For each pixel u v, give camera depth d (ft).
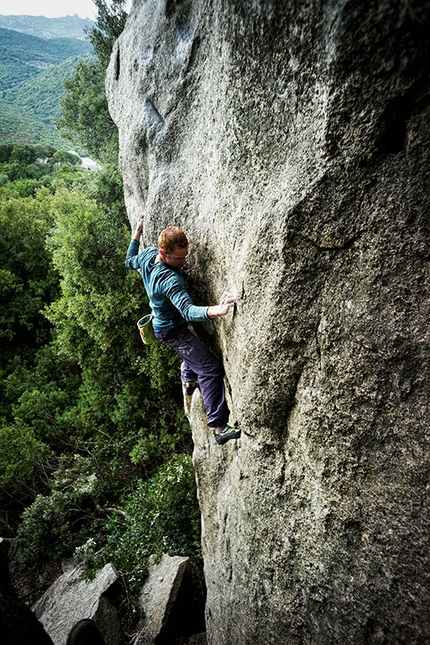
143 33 13.56
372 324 6.77
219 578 12.41
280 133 7.32
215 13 8.34
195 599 20.07
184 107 11.34
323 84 6.01
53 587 21.77
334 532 7.76
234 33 7.27
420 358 6.35
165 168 12.45
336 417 7.55
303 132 6.75
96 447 33.06
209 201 10.41
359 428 7.23
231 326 10.24
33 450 30.96
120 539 23.39
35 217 63.00
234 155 8.65
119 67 16.78
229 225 9.42
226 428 10.64
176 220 12.05
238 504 11.03
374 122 5.79
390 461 6.87
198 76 10.37
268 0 6.23
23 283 59.41
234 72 7.71
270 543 9.28
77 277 31.76
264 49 6.82
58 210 36.86
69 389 43.98
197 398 15.49
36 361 48.91
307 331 7.72
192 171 11.23
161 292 9.62
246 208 8.66
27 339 58.29
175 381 31.45
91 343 35.45
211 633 13.34
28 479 31.50
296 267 7.41
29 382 44.68
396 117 5.71
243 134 8.18
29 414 36.73
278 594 9.05
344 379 7.30
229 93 8.11
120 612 19.12
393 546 6.81
